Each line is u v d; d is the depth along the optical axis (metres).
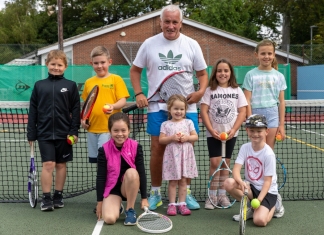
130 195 4.46
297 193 5.84
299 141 10.94
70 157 5.12
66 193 5.75
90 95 4.83
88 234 4.18
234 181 4.54
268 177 4.49
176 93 4.89
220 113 4.98
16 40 47.50
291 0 31.30
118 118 4.50
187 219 4.64
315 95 20.31
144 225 4.37
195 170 4.82
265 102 5.18
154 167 5.04
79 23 46.19
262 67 5.27
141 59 5.01
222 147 4.89
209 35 24.03
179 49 4.89
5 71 15.91
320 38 30.06
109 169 4.57
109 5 42.75
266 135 4.79
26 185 6.40
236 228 4.35
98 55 5.01
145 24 25.08
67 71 16.45
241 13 37.47
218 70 4.99
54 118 4.93
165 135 4.79
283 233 4.20
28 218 4.71
